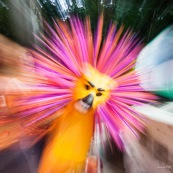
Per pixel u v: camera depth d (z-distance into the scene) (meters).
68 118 0.79
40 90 0.77
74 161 0.76
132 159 0.79
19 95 0.64
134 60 0.90
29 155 0.67
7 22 0.83
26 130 0.68
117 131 0.82
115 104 0.83
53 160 0.73
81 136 0.78
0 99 0.61
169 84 0.82
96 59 0.88
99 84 0.82
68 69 0.84
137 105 0.83
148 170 0.72
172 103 0.80
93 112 0.80
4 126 0.62
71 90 0.81
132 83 0.86
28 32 0.88
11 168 0.62
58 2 1.05
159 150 0.69
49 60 0.86
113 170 0.81
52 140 0.76
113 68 0.86
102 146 0.83
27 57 0.73
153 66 0.87
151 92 0.84
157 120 0.70
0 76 0.61
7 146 0.62
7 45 0.63
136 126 0.80
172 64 0.85
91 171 0.77
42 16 1.04
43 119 0.76
